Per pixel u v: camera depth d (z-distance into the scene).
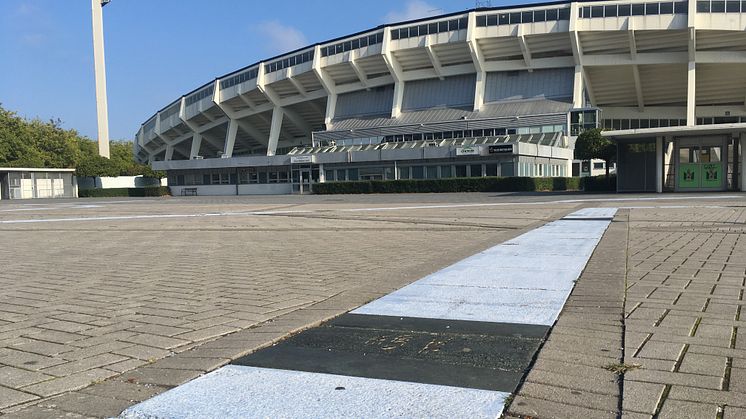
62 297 6.59
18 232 17.06
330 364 3.85
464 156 46.50
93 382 3.67
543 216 17.20
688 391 3.20
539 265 7.68
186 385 3.52
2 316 5.63
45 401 3.37
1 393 3.50
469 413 2.99
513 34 54.94
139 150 119.19
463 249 9.78
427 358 3.93
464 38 56.69
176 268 8.82
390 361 3.88
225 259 9.78
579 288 6.07
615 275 6.76
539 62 57.41
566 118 53.59
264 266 8.79
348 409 3.08
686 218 14.59
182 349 4.34
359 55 62.69
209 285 7.18
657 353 3.86
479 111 58.91
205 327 4.99
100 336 4.77
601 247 9.33
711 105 61.50
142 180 74.81
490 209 21.73
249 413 3.06
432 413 3.00
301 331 4.73
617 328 4.52
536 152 46.00
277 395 3.31
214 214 24.34
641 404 3.04
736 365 3.60
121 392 3.48
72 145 77.50
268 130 83.56
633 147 31.30
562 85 57.25
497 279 6.73
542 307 5.27
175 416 3.05
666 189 30.52
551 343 4.15
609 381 3.39
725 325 4.52
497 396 3.21
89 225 19.42
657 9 50.16
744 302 5.30
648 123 63.88
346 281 7.21
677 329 4.43
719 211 16.73
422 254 9.60
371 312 5.30
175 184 69.62
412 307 5.44
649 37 51.94
